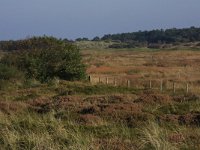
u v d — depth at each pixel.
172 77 50.28
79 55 43.31
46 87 34.28
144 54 121.94
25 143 12.73
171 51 138.25
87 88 31.20
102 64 79.19
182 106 21.47
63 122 16.61
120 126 15.91
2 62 42.31
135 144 12.29
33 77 40.72
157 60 90.00
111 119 17.58
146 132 13.23
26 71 41.00
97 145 12.14
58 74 42.03
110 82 43.22
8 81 36.38
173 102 22.94
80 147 11.96
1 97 28.41
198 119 16.92
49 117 17.36
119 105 20.03
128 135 14.04
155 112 19.45
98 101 23.17
